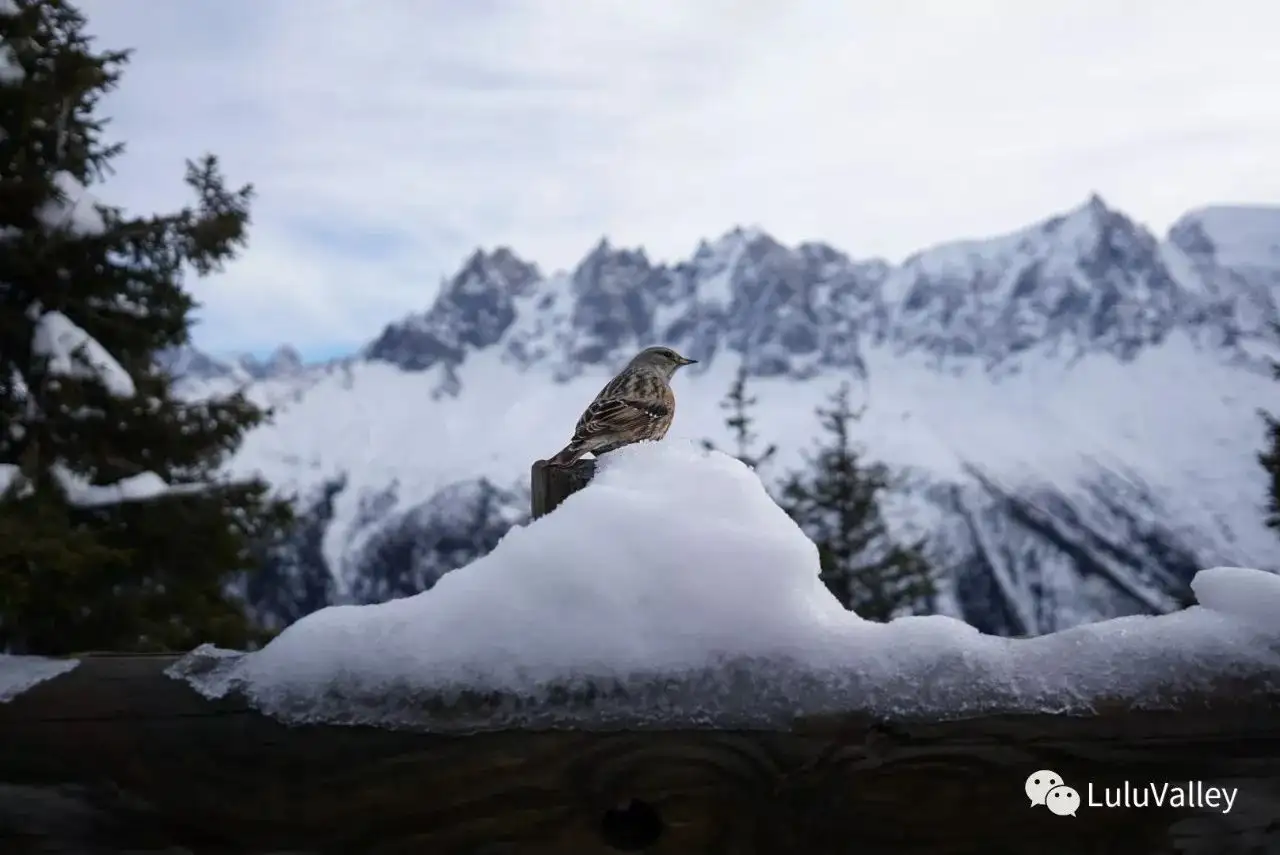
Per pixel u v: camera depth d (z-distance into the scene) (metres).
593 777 1.44
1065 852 1.46
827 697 1.46
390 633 1.50
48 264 10.80
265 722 1.47
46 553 9.12
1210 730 1.48
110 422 11.23
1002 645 1.54
